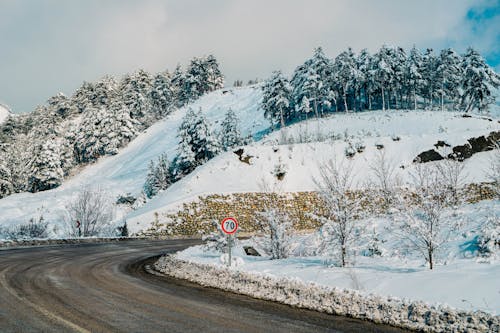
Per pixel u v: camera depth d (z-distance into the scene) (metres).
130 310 7.28
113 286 10.03
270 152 36.78
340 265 11.48
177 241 28.11
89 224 34.31
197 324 6.37
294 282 8.88
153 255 19.11
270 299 8.60
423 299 7.20
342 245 11.73
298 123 66.75
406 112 65.12
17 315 6.68
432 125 55.06
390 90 76.50
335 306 7.48
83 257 17.38
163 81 113.19
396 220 13.05
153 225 32.09
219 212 32.62
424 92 77.31
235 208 32.72
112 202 50.66
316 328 6.31
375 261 12.12
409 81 73.31
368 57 75.38
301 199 32.38
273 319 6.84
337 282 9.14
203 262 12.82
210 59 122.75
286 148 37.03
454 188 13.34
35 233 31.31
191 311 7.33
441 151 32.66
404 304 6.84
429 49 77.94
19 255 17.25
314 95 70.38
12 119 121.19
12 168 89.31
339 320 6.85
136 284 10.49
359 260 12.54
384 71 70.38
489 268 8.81
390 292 7.91
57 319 6.46
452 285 7.57
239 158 36.94
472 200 27.52
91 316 6.73
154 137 87.94
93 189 56.34
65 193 56.16
